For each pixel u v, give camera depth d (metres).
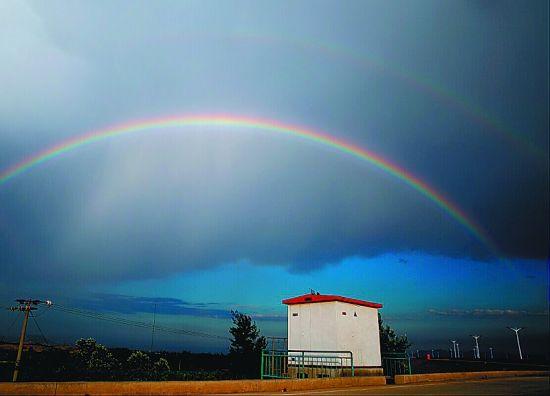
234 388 14.95
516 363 42.69
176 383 13.77
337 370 21.08
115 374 27.09
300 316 23.56
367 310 24.00
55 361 37.00
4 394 11.14
